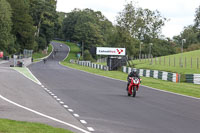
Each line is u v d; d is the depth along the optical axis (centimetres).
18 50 15762
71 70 7806
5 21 13000
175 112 2028
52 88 3331
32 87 3309
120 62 9012
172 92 3466
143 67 8131
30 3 19862
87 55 19250
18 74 5200
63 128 1374
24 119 1561
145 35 18550
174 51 18600
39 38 19900
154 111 2038
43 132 1222
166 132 1416
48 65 10706
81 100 2469
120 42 14975
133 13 14912
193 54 9762
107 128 1450
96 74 6600
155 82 4834
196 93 3462
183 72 6328
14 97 2430
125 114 1875
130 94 2897
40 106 2061
